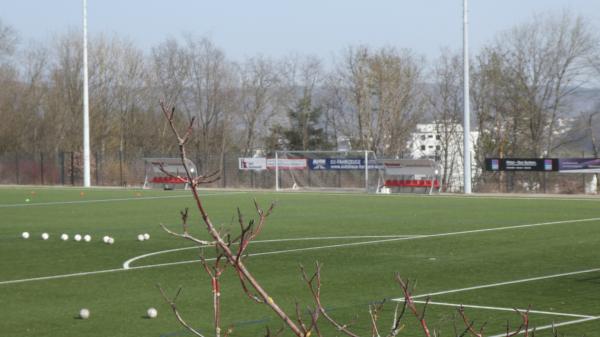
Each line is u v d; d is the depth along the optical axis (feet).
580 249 174.29
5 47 640.17
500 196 360.28
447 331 98.63
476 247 180.65
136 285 139.23
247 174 472.85
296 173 461.37
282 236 207.10
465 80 384.88
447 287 130.41
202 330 103.14
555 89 534.78
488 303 116.06
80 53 645.92
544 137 536.83
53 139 637.71
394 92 596.70
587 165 369.09
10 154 567.59
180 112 650.43
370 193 388.78
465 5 382.22
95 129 638.94
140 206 316.40
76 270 157.17
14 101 640.17
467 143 386.52
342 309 113.91
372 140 602.44
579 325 100.63
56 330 105.29
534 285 130.72
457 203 316.19
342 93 640.99
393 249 179.73
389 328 100.89
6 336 102.32
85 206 318.45
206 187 465.06
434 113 596.70
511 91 537.65
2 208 311.06
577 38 531.50
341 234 210.38
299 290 130.82
